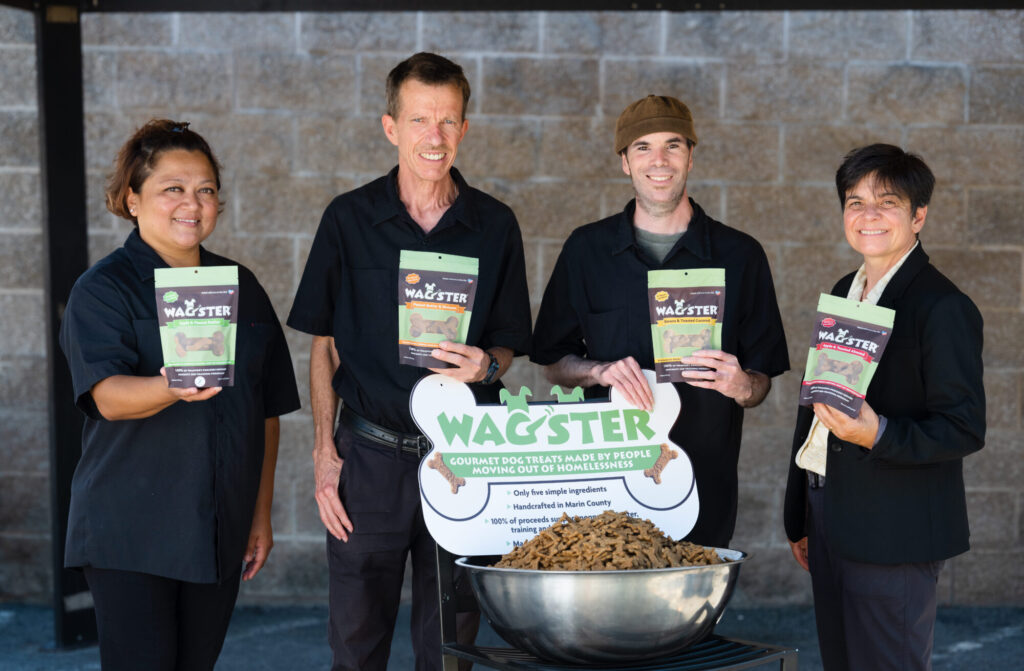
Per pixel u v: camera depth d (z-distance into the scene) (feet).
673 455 8.05
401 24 15.74
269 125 15.85
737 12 15.64
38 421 16.15
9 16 15.79
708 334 8.04
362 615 9.24
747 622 15.40
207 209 8.27
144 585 8.02
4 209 15.98
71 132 13.60
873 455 7.73
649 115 9.08
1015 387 15.75
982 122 15.64
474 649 7.55
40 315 16.05
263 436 8.67
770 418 15.92
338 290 9.42
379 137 15.88
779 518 15.98
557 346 10.03
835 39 15.62
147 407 7.61
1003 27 15.53
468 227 9.32
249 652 14.11
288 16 15.74
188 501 8.05
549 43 15.71
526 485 7.89
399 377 9.07
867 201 8.31
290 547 16.19
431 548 9.29
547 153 15.84
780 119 15.71
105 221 16.02
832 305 7.43
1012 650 14.11
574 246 9.81
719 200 15.84
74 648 14.12
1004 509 15.84
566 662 6.95
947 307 7.98
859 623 8.45
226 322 7.36
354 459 9.16
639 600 6.61
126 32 15.76
